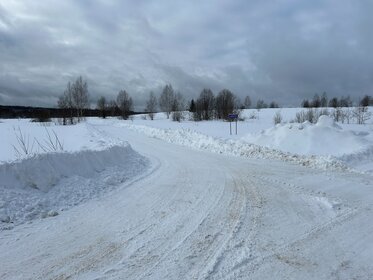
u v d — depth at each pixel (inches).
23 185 317.1
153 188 377.7
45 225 255.1
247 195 350.6
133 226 256.1
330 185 408.5
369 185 414.0
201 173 469.4
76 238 231.6
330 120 903.7
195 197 339.6
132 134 1246.9
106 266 192.7
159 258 203.8
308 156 589.3
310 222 273.7
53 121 2034.9
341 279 184.9
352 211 305.6
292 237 241.8
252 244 227.5
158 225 259.0
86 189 355.6
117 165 494.9
